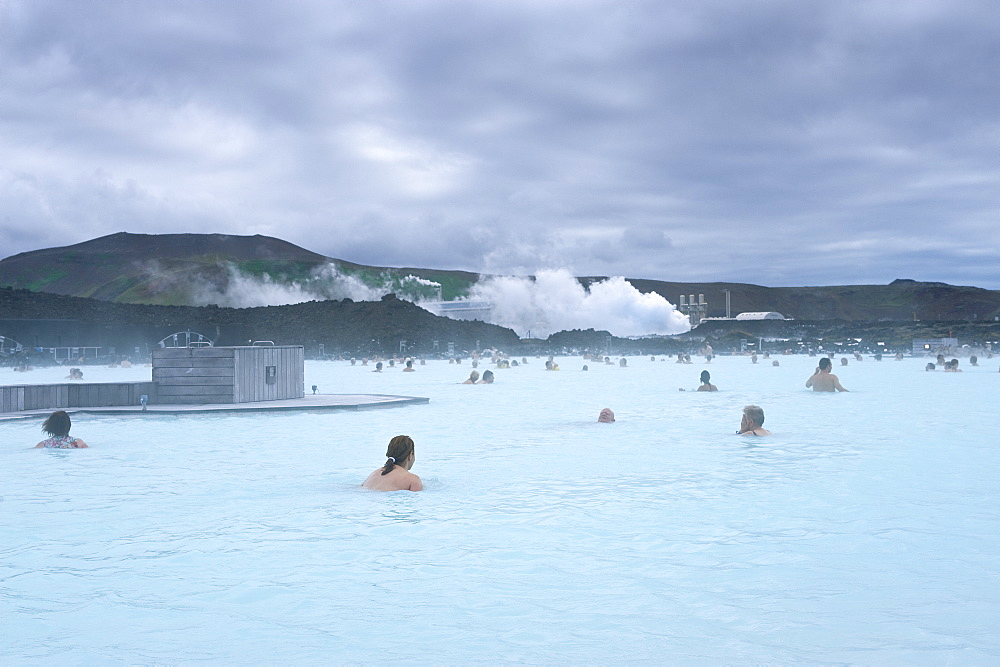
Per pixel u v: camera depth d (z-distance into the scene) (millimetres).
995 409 15664
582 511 6223
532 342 76000
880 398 18688
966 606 3770
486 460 9234
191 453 10078
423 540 5254
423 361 55281
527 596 3996
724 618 3625
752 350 64500
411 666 3076
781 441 10938
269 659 3152
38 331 55438
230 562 4688
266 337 72188
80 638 3400
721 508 6305
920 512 6082
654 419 14391
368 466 8883
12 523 5840
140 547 5066
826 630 3447
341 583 4238
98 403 16734
